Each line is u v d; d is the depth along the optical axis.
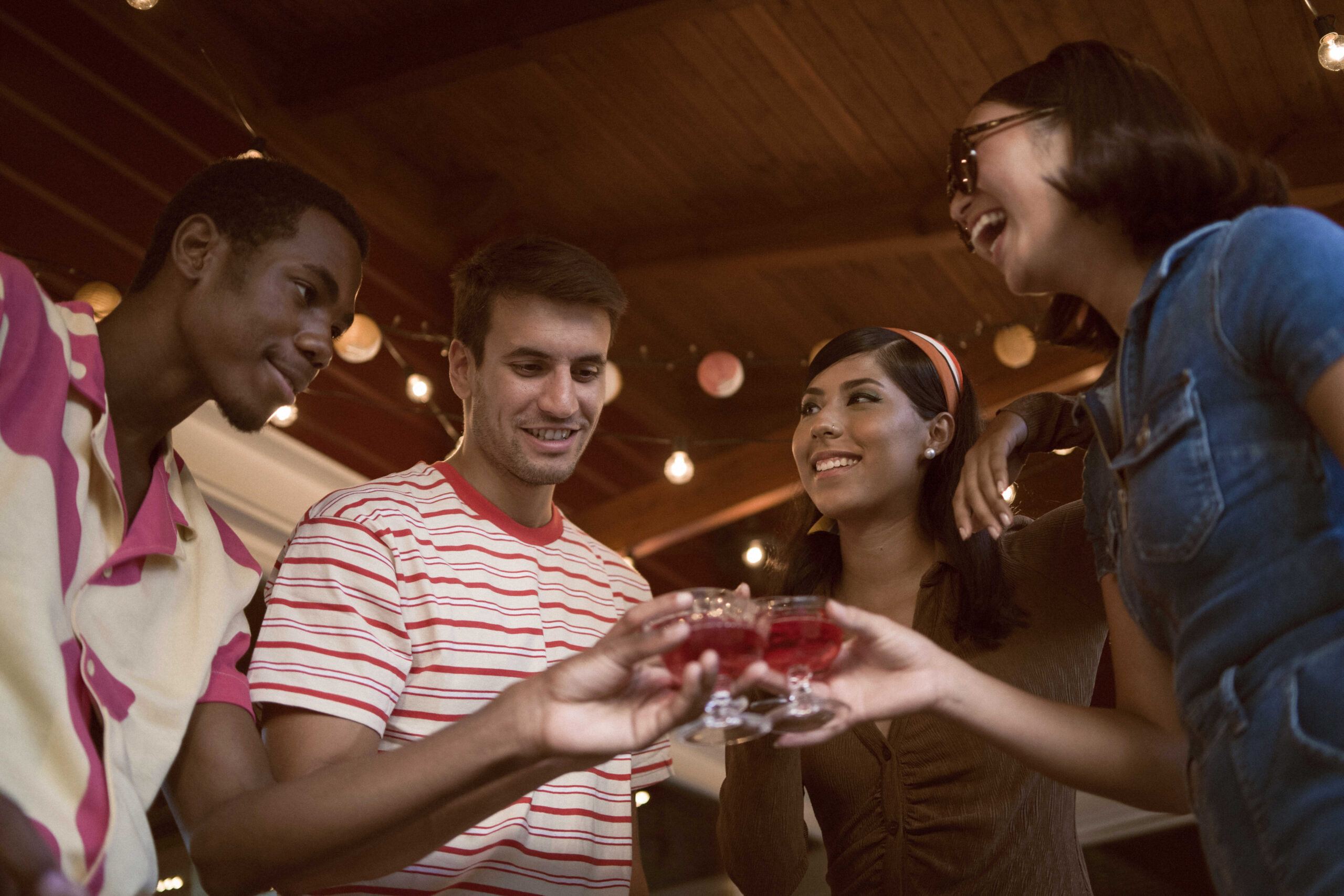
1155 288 1.31
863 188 6.17
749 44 5.27
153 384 1.64
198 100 5.57
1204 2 4.75
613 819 1.96
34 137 4.92
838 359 2.18
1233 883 1.19
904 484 2.10
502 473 2.05
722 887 6.97
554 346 2.01
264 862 1.40
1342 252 1.16
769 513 8.10
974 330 6.82
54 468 1.44
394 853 1.55
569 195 6.59
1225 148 1.40
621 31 5.07
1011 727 1.45
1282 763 1.13
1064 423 2.00
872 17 5.01
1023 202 1.44
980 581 1.96
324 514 1.91
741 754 2.03
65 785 1.33
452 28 5.41
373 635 1.79
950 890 1.85
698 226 6.60
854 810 1.96
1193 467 1.23
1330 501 1.17
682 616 1.30
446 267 6.68
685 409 7.92
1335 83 5.06
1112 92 1.42
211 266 1.64
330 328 1.72
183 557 1.65
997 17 4.93
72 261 4.98
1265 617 1.17
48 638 1.35
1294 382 1.15
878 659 1.42
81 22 5.15
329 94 5.71
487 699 1.85
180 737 1.51
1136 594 1.42
